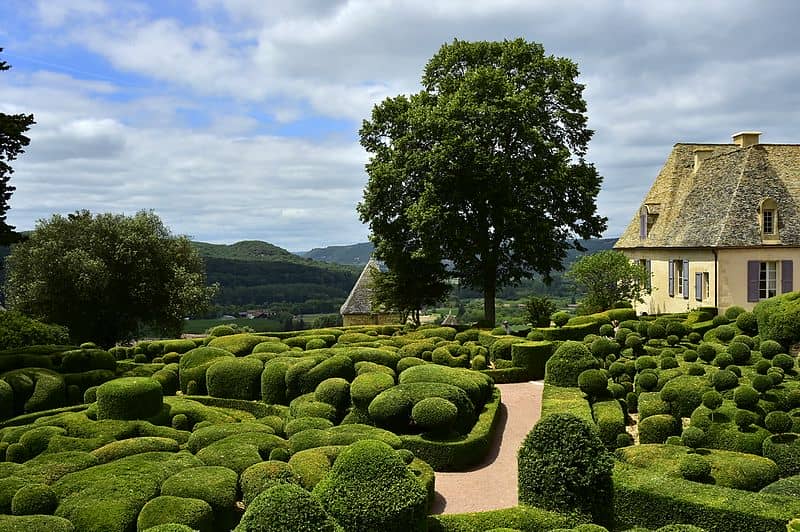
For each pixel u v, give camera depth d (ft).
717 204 115.24
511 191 111.96
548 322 115.34
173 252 141.59
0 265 97.09
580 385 63.10
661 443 51.42
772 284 107.14
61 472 42.47
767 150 120.88
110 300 131.64
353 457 31.32
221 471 40.57
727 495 37.68
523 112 109.60
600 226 122.31
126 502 36.40
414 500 30.58
